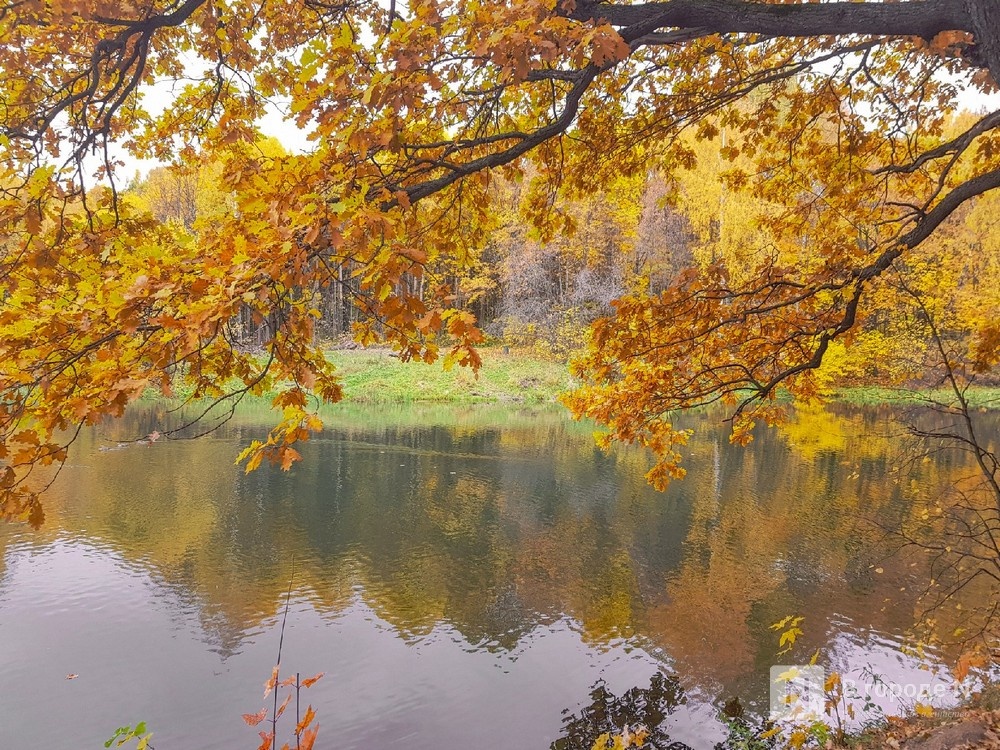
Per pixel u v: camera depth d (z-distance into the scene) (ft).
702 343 14.84
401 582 27.50
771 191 17.81
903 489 42.11
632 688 19.66
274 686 7.31
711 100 13.58
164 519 35.06
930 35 7.69
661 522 35.96
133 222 8.21
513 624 23.84
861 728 17.01
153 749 16.43
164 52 12.79
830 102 14.97
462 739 17.04
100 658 20.88
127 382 5.41
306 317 6.82
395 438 60.18
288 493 40.78
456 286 102.53
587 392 15.51
